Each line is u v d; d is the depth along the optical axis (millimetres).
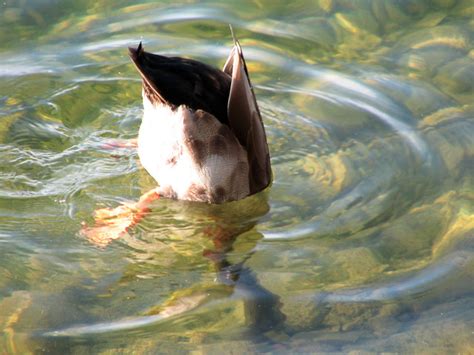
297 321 8578
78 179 11117
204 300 8953
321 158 11555
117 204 10695
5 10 14711
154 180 11195
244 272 9445
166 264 9648
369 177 11086
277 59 13680
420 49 13859
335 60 13680
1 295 8984
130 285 9227
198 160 10148
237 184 10578
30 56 13586
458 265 9328
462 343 8211
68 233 10125
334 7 15047
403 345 8195
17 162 11328
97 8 14938
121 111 12555
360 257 9586
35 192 10828
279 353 8102
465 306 8711
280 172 11305
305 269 9445
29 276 9320
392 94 12797
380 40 14148
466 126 11953
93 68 13367
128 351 8141
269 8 15047
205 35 14242
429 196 10594
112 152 11695
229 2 15180
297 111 12523
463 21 14523
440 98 12656
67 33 14203
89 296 9016
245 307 8812
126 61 13539
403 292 8961
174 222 10445
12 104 12453
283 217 10461
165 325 8531
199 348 8180
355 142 11820
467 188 10711
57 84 12953
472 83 12961
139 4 15102
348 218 10320
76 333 8414
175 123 9930
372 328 8438
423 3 15086
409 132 11914
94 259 9680
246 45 14008
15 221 10266
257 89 13008
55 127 12094
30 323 8562
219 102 10305
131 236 10148
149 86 9922
